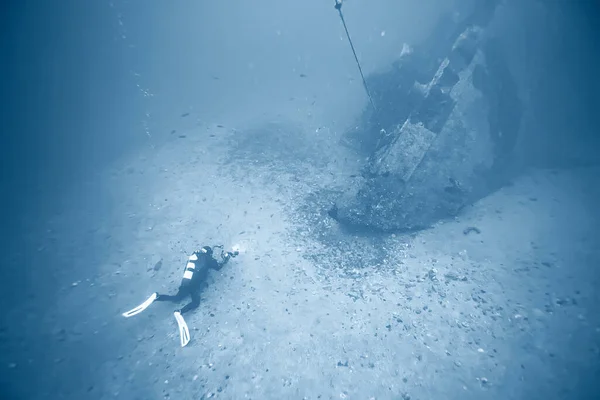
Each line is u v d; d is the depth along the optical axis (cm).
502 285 480
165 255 609
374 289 500
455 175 616
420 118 637
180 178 839
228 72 1593
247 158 901
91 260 611
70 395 396
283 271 546
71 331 480
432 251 557
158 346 447
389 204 598
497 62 644
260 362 414
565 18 679
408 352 409
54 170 928
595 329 400
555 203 613
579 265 487
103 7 1616
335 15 1994
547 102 711
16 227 709
